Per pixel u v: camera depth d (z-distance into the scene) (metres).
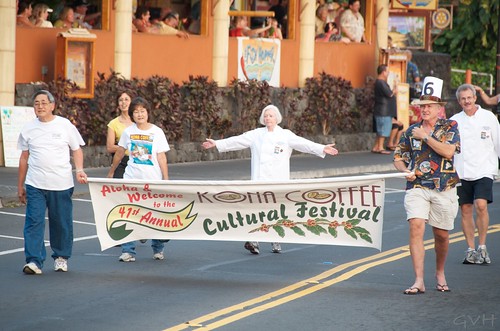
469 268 14.52
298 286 12.99
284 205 13.44
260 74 31.27
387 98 32.81
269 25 31.75
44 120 13.68
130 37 27.27
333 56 34.00
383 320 11.20
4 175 22.95
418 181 12.55
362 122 34.44
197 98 28.67
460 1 48.72
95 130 25.83
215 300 12.10
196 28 30.02
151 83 27.30
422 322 11.13
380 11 35.53
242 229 13.60
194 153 28.58
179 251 15.75
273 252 15.79
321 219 13.40
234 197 13.48
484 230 14.95
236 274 13.82
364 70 35.12
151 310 11.52
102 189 13.77
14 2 24.42
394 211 20.78
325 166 28.12
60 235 13.75
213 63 29.80
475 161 14.89
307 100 32.44
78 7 26.98
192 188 13.52
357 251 15.95
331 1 35.62
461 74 48.97
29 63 25.27
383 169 29.45
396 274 13.91
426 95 12.53
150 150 14.55
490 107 44.50
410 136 12.62
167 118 27.67
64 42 25.06
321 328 10.79
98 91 26.08
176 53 28.84
